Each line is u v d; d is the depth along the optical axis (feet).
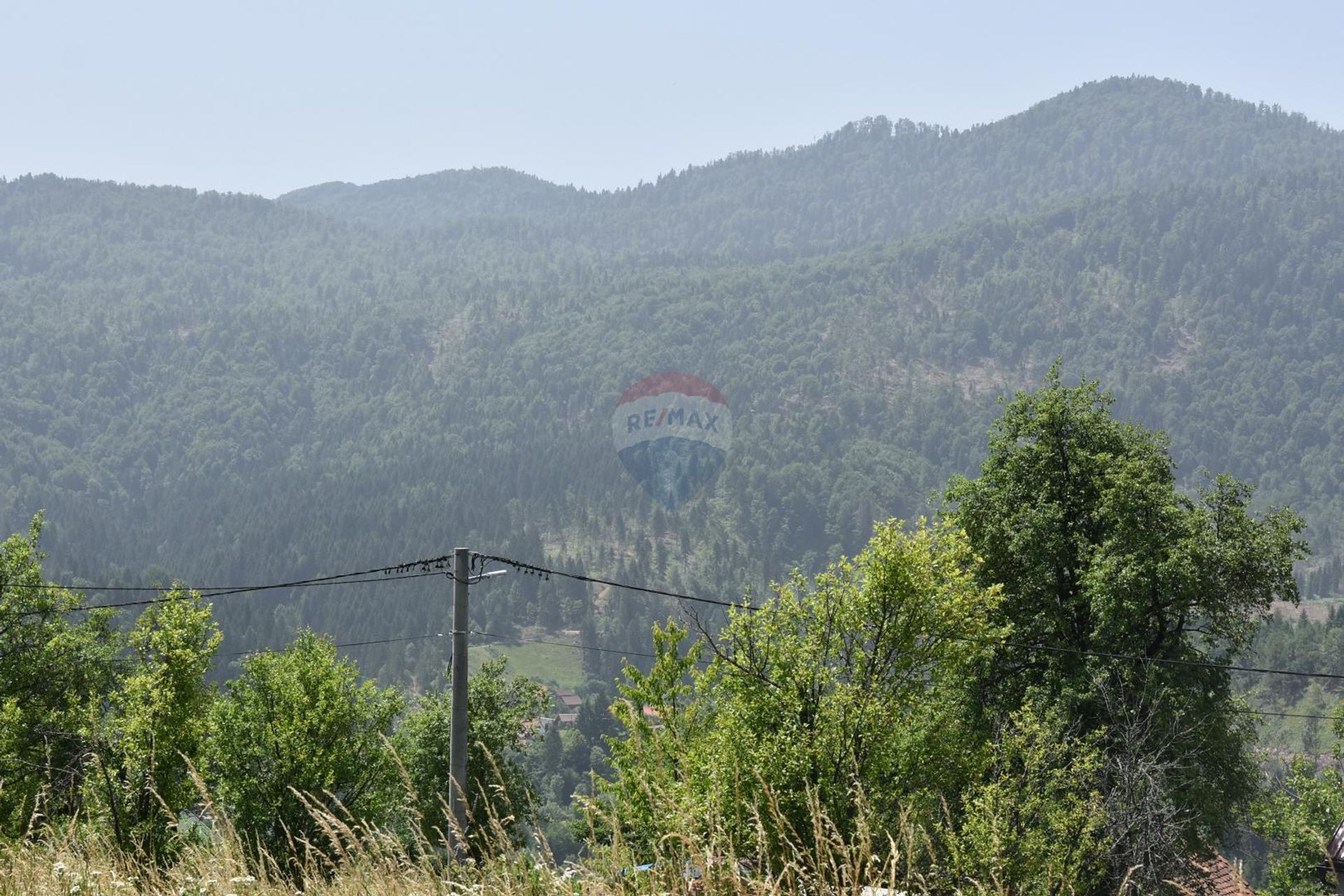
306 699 133.18
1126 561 138.51
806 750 86.12
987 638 105.29
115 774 67.87
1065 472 152.05
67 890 25.58
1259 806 152.25
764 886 20.97
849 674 96.99
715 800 22.93
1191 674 138.31
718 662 98.12
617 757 100.22
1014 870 76.69
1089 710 134.82
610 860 22.82
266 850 26.32
